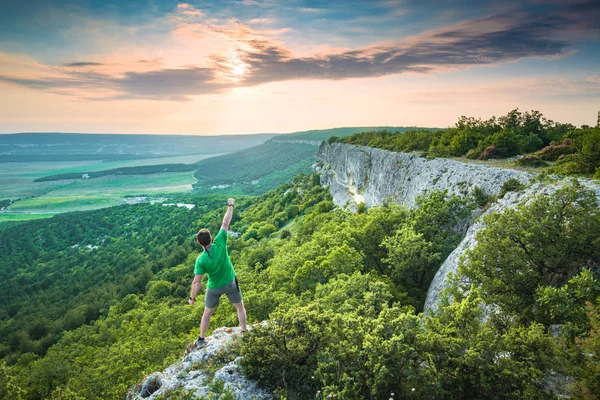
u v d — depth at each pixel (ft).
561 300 36.40
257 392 27.43
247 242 366.84
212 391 25.82
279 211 478.59
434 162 146.41
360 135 395.34
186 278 338.13
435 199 109.50
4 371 54.03
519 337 28.91
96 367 130.21
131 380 93.86
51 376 155.84
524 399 24.88
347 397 24.21
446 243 94.89
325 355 27.45
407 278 96.32
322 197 393.09
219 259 29.58
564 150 104.17
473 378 25.73
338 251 107.24
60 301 402.93
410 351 26.73
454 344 27.32
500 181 96.07
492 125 166.20
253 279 156.87
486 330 28.84
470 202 101.40
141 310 255.29
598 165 70.79
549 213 47.14
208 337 36.81
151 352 110.01
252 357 28.91
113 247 639.76
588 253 43.29
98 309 339.36
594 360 25.02
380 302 41.11
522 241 47.11
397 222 118.01
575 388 25.40
